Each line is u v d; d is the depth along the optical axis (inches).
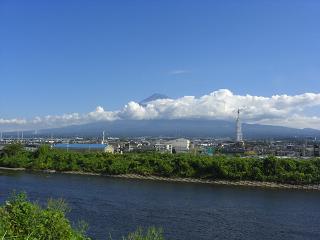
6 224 601.6
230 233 1921.8
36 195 2741.1
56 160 4884.4
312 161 4065.0
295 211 2527.1
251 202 2842.0
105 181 3873.0
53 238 627.8
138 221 2073.1
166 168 4308.6
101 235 1744.6
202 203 2728.8
